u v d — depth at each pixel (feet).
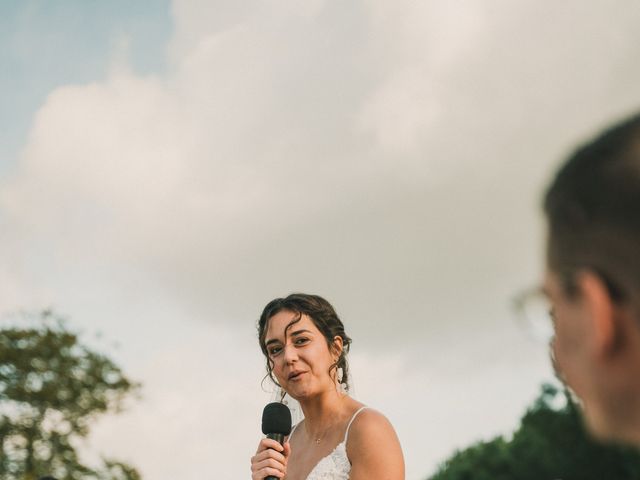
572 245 2.19
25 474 97.76
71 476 99.66
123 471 100.78
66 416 102.47
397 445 11.00
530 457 76.95
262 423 11.39
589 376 2.23
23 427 100.48
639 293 2.07
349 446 11.05
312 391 11.65
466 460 86.99
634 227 2.05
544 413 77.46
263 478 10.73
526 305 2.39
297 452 11.99
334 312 12.34
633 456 61.98
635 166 2.08
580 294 2.18
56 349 104.37
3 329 103.76
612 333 2.14
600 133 2.24
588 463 69.31
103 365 107.14
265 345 12.34
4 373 101.45
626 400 2.19
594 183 2.14
